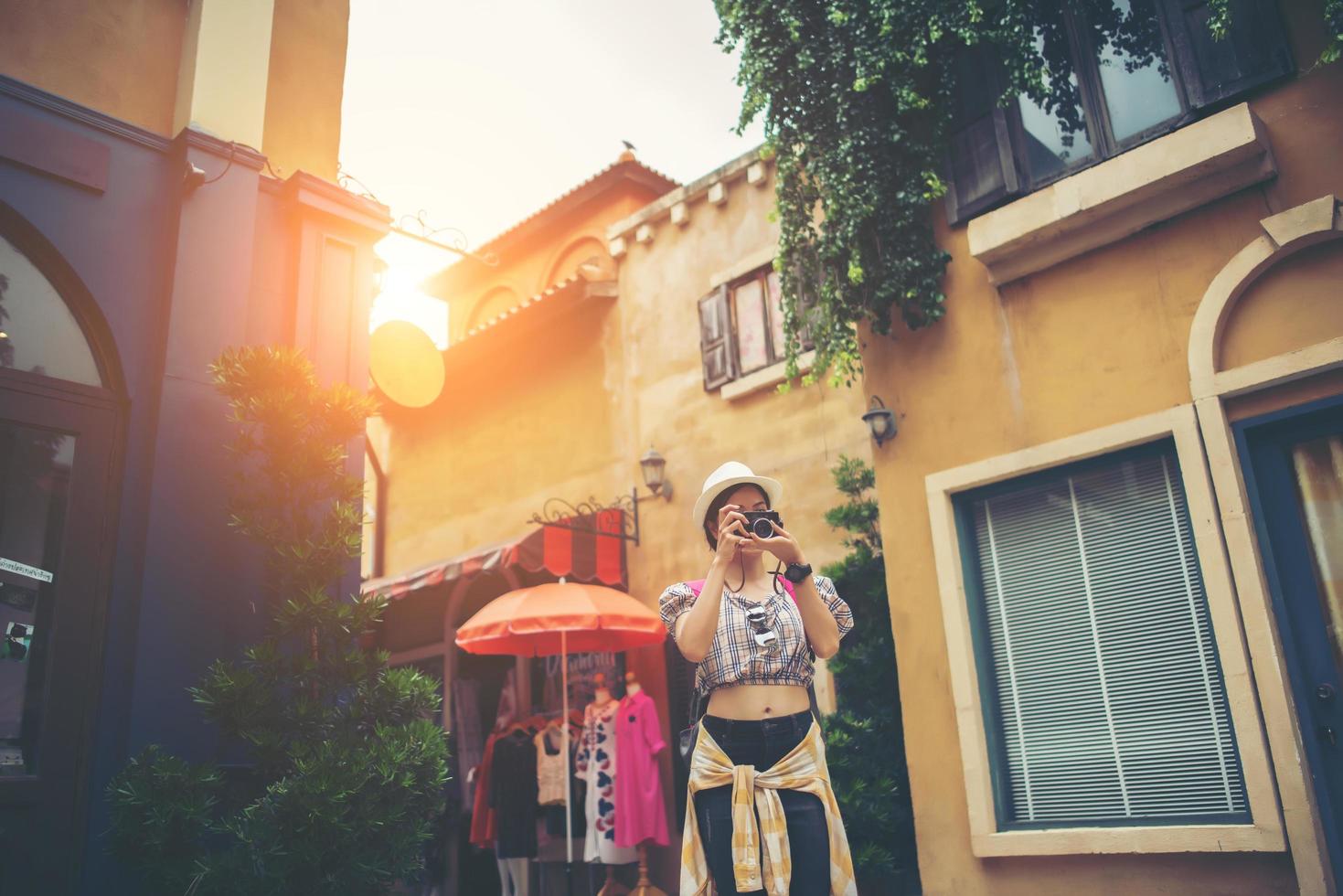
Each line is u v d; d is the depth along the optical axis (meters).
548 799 9.07
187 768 4.47
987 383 6.12
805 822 2.88
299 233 6.21
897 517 6.41
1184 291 5.39
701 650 2.97
